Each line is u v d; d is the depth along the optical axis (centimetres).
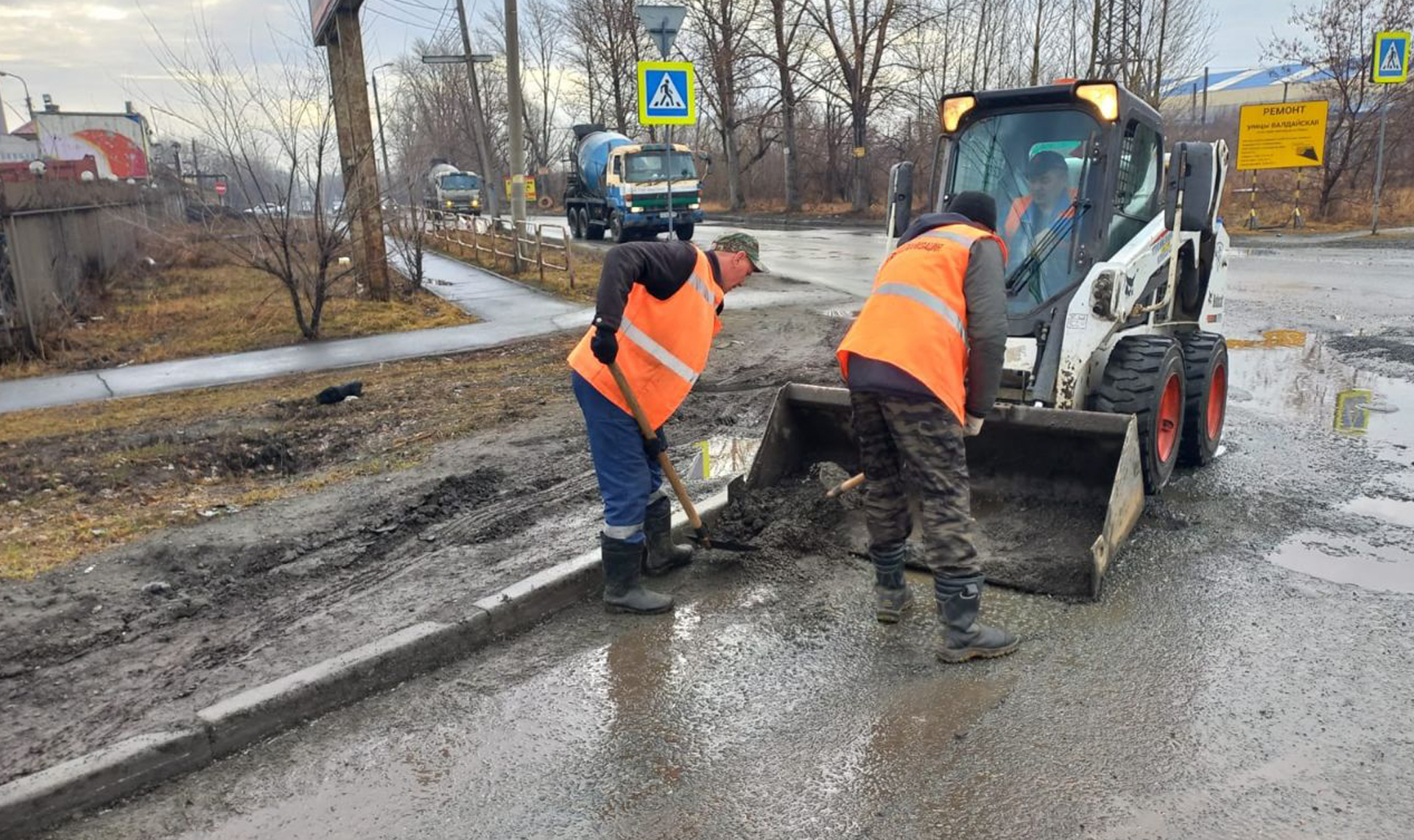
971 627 379
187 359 1146
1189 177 573
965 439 497
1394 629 385
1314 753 308
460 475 620
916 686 361
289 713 355
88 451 734
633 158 2578
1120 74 2836
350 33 1398
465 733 346
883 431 399
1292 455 621
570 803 303
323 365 1075
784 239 2670
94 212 1719
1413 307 1155
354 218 1320
